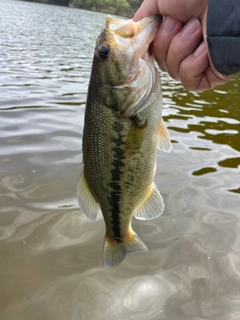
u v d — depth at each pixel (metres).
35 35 2.52
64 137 0.69
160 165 0.61
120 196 0.27
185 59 0.25
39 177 0.54
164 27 0.24
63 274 0.38
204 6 0.23
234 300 0.35
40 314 0.33
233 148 0.70
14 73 1.23
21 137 0.67
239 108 1.05
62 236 0.43
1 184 0.52
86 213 0.28
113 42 0.25
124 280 0.37
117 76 0.25
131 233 0.29
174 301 0.35
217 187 0.55
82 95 1.01
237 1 0.22
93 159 0.27
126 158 0.26
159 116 0.26
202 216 0.48
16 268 0.38
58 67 1.45
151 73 0.26
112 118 0.26
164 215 0.48
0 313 0.33
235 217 0.48
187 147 0.69
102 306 0.34
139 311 0.34
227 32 0.22
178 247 0.42
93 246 0.42
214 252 0.41
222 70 0.24
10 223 0.44
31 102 0.89
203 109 1.00
